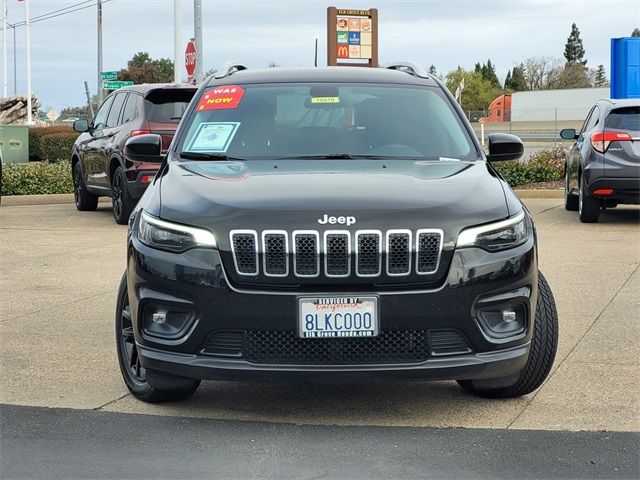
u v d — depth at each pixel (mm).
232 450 4246
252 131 5660
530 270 4574
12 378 5465
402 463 4066
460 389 5250
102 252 10531
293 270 4328
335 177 4891
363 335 4309
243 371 4344
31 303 7695
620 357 5898
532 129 52750
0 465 4062
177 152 5617
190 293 4398
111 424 4633
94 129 14305
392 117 5809
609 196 12523
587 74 99562
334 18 28406
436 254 4379
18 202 16875
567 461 4086
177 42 20297
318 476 3920
